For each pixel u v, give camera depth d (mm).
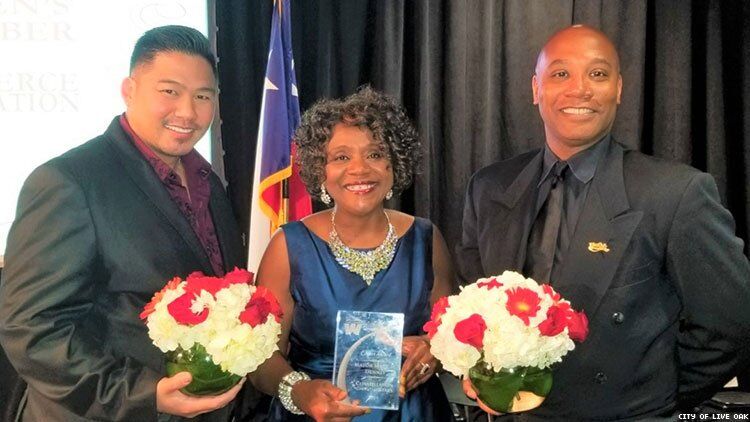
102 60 3252
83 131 3246
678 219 1798
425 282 1981
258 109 3635
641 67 3717
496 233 2082
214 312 1487
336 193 1904
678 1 3725
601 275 1845
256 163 3316
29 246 1570
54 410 1691
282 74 3320
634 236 1840
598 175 1938
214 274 1898
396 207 3719
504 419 2104
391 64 3635
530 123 3770
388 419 1864
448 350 1591
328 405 1688
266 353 1561
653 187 1853
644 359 1861
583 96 1899
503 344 1514
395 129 1933
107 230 1651
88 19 3227
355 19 3652
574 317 1586
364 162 1874
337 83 3695
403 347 1835
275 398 1956
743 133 3691
